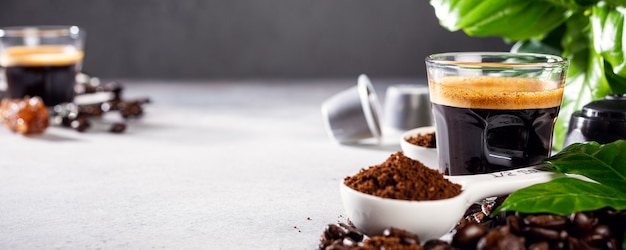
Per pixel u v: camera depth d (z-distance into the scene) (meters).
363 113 0.65
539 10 0.59
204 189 0.56
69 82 0.74
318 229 0.50
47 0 1.05
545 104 0.50
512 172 0.49
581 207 0.46
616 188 0.48
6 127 0.72
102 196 0.55
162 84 0.98
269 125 0.73
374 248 0.44
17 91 0.73
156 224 0.51
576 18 0.59
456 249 0.45
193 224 0.51
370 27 1.07
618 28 0.55
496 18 0.58
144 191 0.56
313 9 1.06
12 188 0.57
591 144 0.49
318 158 0.63
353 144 0.67
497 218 0.47
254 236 0.50
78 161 0.62
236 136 0.69
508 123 0.50
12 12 1.05
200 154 0.64
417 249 0.44
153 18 1.06
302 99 0.86
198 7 1.06
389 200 0.46
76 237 0.49
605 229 0.46
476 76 0.50
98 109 0.76
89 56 1.07
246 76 1.08
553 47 0.62
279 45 1.07
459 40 1.06
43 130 0.70
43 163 0.62
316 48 1.07
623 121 0.53
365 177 0.48
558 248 0.45
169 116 0.77
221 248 0.48
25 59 0.72
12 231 0.50
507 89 0.50
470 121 0.50
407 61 1.07
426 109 0.68
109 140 0.68
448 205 0.46
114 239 0.49
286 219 0.52
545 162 0.50
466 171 0.51
